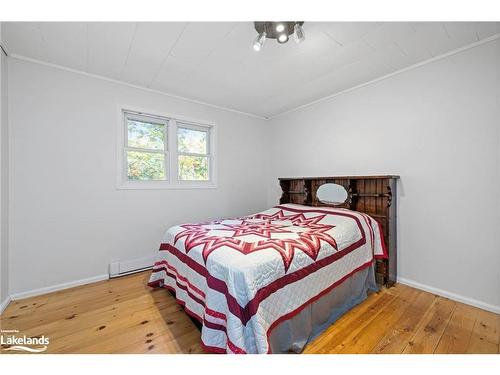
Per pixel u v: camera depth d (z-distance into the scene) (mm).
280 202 3225
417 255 2109
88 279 2264
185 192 2912
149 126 2721
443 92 1936
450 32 1640
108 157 2379
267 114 3586
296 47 1826
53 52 1899
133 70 2207
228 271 1220
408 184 2156
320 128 2959
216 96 2855
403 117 2180
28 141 1985
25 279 1974
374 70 2195
